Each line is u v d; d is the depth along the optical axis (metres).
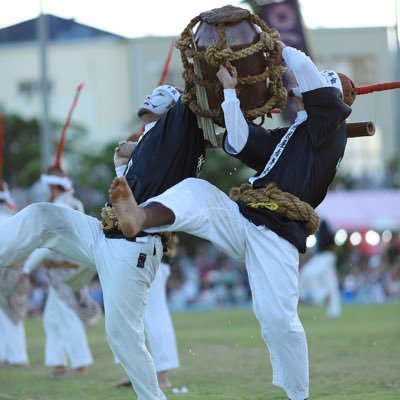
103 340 28.83
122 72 73.94
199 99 12.76
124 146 13.91
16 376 21.02
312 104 12.46
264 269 12.35
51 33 77.56
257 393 16.66
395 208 56.00
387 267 53.00
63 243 13.01
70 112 19.64
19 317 23.38
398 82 13.49
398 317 35.03
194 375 19.55
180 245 57.06
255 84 12.60
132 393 17.50
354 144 79.31
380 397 15.45
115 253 12.57
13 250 12.69
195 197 12.22
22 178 56.50
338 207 56.12
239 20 12.45
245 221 12.56
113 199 11.51
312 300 45.78
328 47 76.62
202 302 50.22
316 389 16.75
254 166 12.98
